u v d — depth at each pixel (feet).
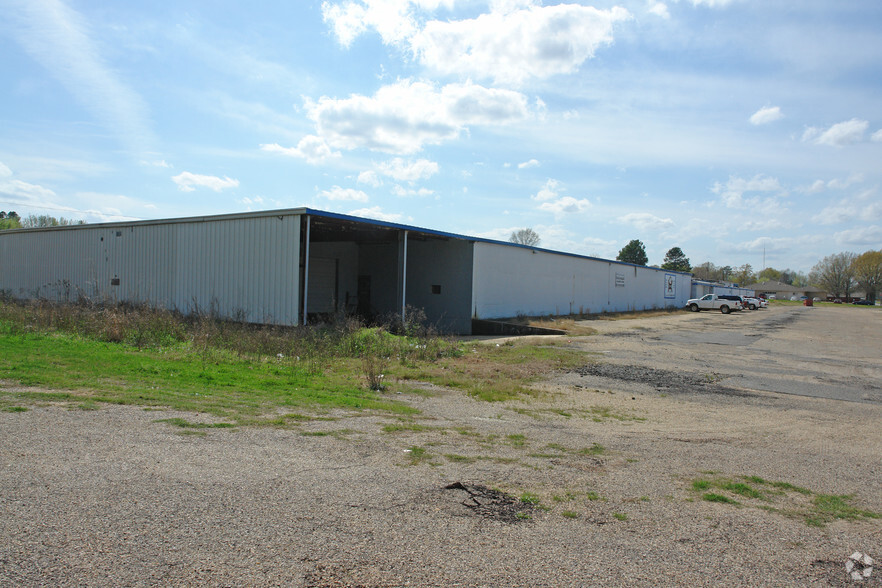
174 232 66.13
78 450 15.26
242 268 58.90
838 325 109.81
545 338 66.80
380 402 26.58
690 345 64.80
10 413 18.75
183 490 12.85
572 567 10.53
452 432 21.26
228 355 37.32
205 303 62.13
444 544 11.12
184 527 10.93
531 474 16.39
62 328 46.37
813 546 12.44
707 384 38.47
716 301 157.89
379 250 92.79
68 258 79.97
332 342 45.98
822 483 17.63
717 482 16.99
